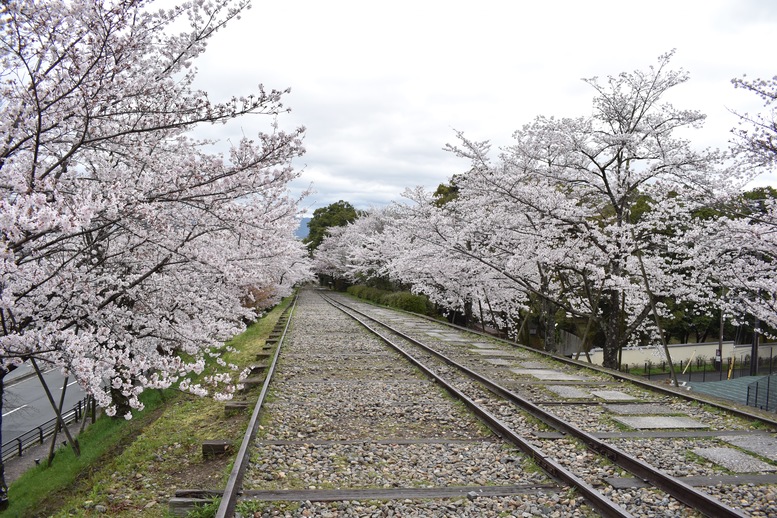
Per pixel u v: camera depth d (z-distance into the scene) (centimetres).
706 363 3080
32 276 571
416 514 452
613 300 1438
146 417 1103
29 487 871
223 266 728
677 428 720
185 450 672
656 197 1444
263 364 1185
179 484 557
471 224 1542
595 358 2633
